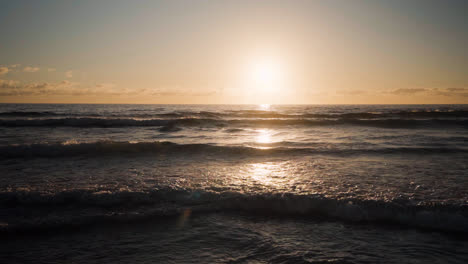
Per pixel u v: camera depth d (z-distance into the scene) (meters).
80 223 4.60
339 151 10.89
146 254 3.83
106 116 33.34
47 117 31.59
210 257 3.74
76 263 3.62
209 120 24.70
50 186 6.15
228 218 4.91
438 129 20.39
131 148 11.27
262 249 3.93
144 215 4.89
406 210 4.77
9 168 8.12
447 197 5.36
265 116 33.31
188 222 4.75
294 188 6.05
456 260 3.61
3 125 21.52
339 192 5.71
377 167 8.26
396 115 32.34
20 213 4.83
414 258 3.66
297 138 15.56
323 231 4.44
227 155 10.30
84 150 10.81
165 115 34.69
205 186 6.18
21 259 3.68
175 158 9.79
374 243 4.06
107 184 6.34
